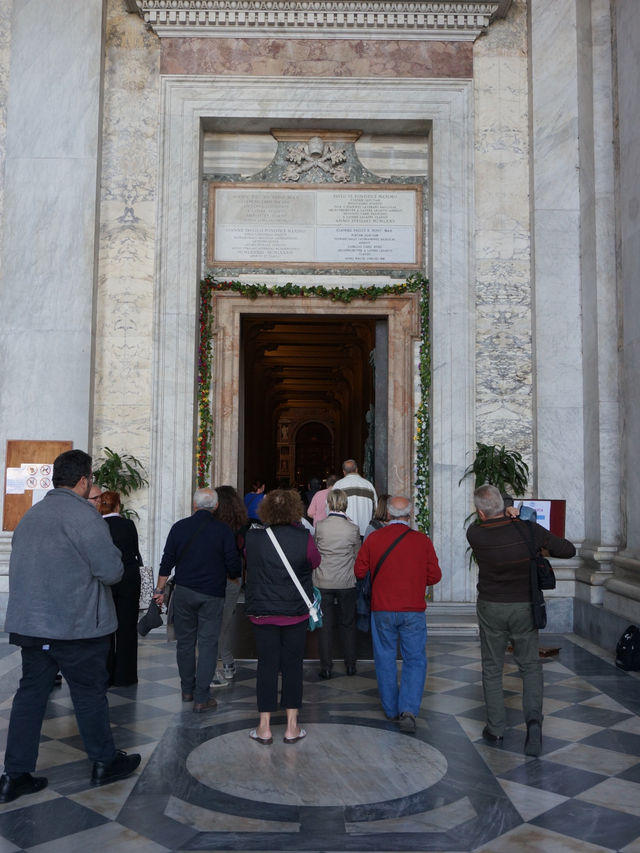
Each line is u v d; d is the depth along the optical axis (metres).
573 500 8.83
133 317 9.23
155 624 5.37
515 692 5.89
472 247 9.34
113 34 9.55
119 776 4.04
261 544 4.73
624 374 8.06
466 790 3.90
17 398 8.77
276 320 10.80
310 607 4.72
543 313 9.05
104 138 9.39
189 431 9.12
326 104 9.48
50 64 9.19
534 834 3.40
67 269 8.91
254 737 4.70
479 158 9.46
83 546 3.87
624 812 3.64
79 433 8.76
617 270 8.38
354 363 23.56
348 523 6.47
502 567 4.59
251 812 3.62
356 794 3.84
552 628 8.52
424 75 9.50
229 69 9.46
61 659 3.88
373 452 11.54
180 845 3.28
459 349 9.23
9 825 3.47
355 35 9.52
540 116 9.23
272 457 33.69
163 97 9.41
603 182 8.53
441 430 9.20
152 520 8.95
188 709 5.36
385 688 5.10
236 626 8.64
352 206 9.91
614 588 7.50
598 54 8.63
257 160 9.95
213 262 9.79
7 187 8.99
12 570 3.93
